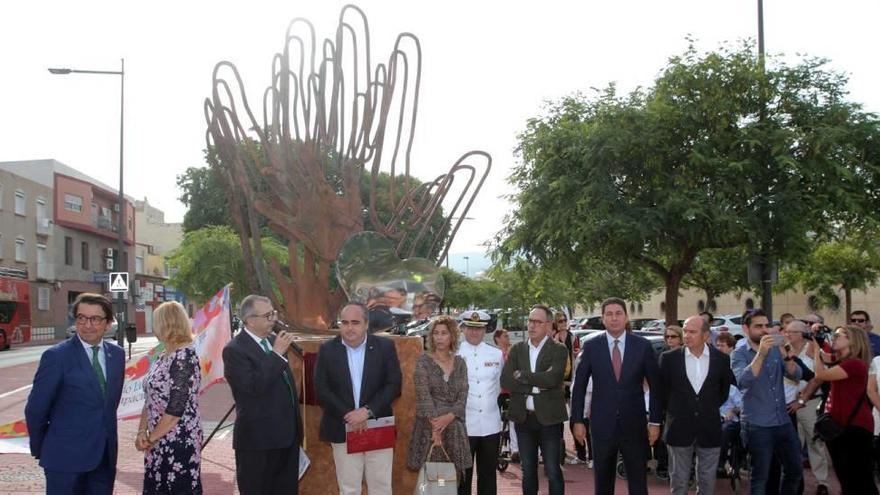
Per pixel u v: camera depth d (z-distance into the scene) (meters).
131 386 7.77
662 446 8.70
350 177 7.09
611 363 6.40
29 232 44.44
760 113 15.52
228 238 24.86
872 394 6.72
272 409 5.35
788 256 14.68
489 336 20.64
